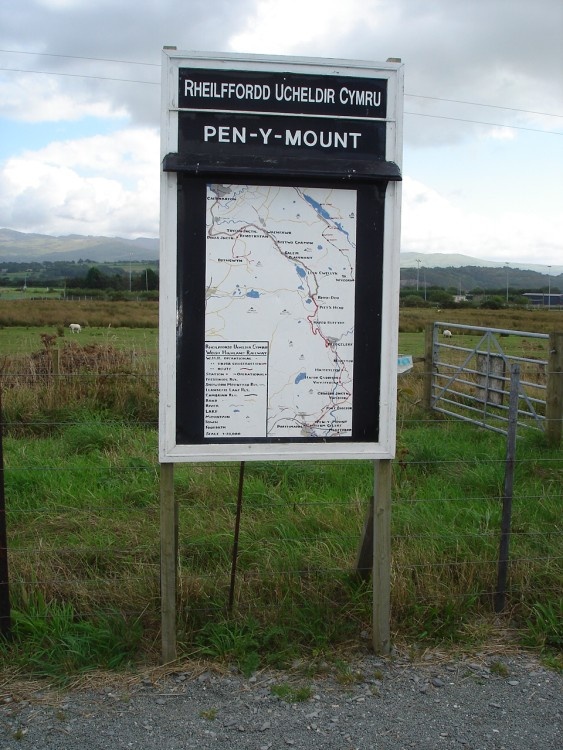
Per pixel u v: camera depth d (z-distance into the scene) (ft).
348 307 13.66
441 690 12.93
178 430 13.42
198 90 13.05
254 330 13.44
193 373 13.37
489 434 32.73
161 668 13.34
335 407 13.76
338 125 13.38
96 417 32.73
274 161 13.17
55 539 18.79
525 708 12.41
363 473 24.47
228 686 12.89
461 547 17.60
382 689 12.92
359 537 18.16
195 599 15.16
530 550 17.92
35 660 13.20
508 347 67.36
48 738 11.35
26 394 33.76
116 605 15.06
